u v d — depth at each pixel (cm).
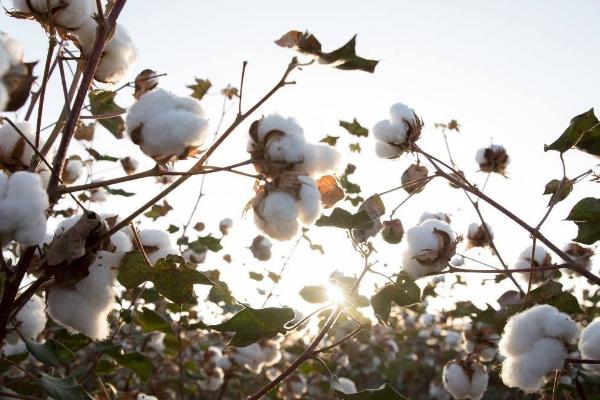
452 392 335
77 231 156
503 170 377
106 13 193
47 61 166
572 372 264
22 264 154
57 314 172
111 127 270
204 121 157
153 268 177
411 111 303
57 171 158
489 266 275
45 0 179
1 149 172
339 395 193
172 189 162
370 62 174
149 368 288
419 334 1070
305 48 171
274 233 173
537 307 225
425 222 261
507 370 222
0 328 156
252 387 710
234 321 189
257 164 174
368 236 245
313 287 281
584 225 238
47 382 172
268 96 166
